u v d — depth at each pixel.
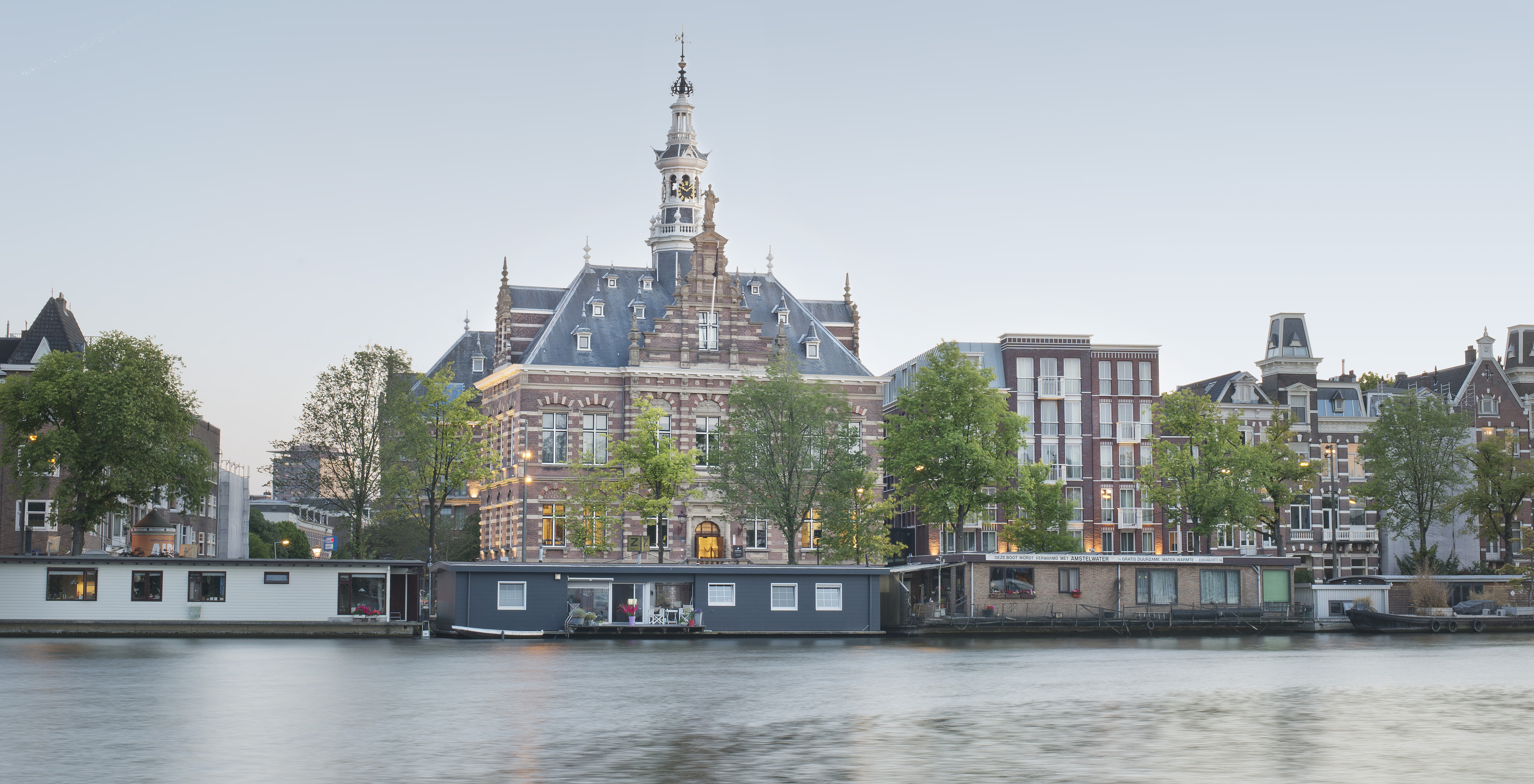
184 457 81.81
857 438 91.62
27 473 77.50
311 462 99.56
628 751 37.25
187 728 40.78
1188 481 103.00
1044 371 118.56
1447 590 96.12
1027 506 95.88
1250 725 42.66
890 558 108.81
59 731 40.09
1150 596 89.94
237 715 43.41
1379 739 40.06
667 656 66.19
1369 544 128.62
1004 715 44.59
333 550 140.50
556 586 79.94
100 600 74.56
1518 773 34.84
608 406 97.75
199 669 57.00
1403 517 115.81
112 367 79.81
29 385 79.50
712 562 97.19
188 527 115.12
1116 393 119.62
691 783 32.97
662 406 98.19
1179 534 119.00
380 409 93.00
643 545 93.88
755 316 104.69
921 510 97.94
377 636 77.88
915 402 95.56
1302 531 126.12
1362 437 127.25
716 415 99.38
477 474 92.62
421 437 90.62
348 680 53.56
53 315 104.12
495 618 78.75
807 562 99.12
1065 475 117.50
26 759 35.59
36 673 54.75
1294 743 39.31
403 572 79.69
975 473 93.25
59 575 74.19
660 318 100.44
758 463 88.38
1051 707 46.62
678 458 88.12
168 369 81.81
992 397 94.81
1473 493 113.12
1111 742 39.34
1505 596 98.44
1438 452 114.88
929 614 87.75
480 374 124.00
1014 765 35.56
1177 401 104.38
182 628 75.44
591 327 100.19
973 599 87.44
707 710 45.19
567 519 90.25
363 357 93.69
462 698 48.06
